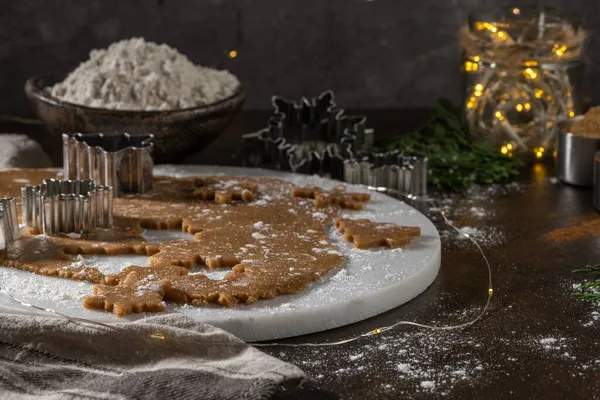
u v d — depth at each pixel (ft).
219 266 3.47
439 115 4.69
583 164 4.30
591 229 3.93
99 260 3.52
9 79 5.16
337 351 3.20
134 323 3.14
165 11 5.13
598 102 5.17
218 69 5.18
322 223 3.74
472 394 3.04
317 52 5.19
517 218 4.04
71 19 5.11
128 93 4.28
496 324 3.33
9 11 5.09
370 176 4.18
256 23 5.16
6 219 3.54
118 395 2.96
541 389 3.06
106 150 3.97
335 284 3.39
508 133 4.55
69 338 3.14
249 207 3.86
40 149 4.41
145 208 3.83
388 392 3.05
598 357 3.18
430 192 4.30
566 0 5.11
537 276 3.59
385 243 3.62
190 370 3.01
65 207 3.63
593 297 3.43
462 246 3.80
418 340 3.25
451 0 5.13
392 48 5.19
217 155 4.66
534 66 4.43
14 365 3.10
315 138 4.56
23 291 3.33
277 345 3.23
